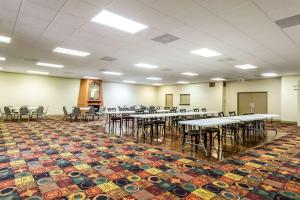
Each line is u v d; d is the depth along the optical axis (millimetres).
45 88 12812
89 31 4344
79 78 14070
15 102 11719
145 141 5699
